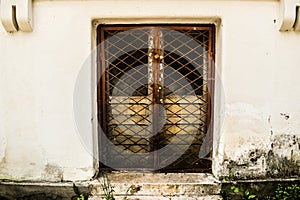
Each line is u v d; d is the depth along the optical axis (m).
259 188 4.45
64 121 4.38
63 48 4.25
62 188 4.45
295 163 4.46
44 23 4.21
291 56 4.27
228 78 4.29
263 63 4.27
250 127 4.38
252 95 4.32
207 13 4.17
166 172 4.72
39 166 4.47
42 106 4.36
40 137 4.41
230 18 4.19
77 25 4.21
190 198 4.39
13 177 4.51
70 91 4.32
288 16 4.05
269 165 4.45
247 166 4.45
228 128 4.37
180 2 4.14
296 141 4.42
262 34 4.22
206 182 4.46
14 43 4.25
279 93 4.34
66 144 4.41
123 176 4.62
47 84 4.32
